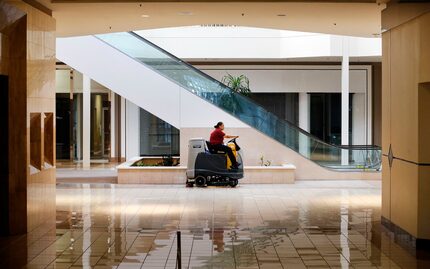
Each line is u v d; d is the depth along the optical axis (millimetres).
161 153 28047
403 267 8812
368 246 10219
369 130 27125
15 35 11141
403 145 10977
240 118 20172
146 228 11734
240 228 11742
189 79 20125
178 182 19234
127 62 20188
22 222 11195
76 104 27422
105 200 15570
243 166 19078
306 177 20422
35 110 11750
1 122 11133
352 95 27641
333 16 14008
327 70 26812
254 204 14875
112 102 26906
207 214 13383
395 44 11570
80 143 27625
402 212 10938
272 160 20281
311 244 10344
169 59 20172
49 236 11000
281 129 20297
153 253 9648
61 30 16250
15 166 11164
